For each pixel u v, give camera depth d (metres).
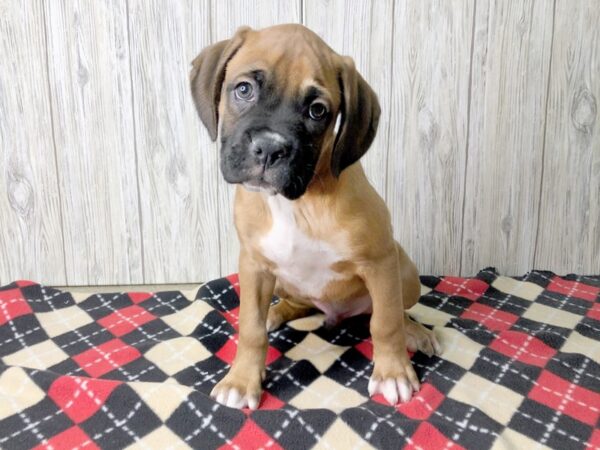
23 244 0.71
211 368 0.50
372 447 0.38
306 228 0.44
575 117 0.69
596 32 0.66
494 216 0.72
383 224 0.45
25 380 0.44
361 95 0.43
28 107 0.66
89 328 0.57
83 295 0.64
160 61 0.66
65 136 0.67
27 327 0.57
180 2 0.65
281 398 0.45
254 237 0.46
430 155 0.70
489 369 0.48
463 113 0.69
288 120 0.38
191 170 0.69
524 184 0.71
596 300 0.64
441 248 0.73
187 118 0.68
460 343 0.52
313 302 0.53
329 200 0.43
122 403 0.42
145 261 0.72
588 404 0.43
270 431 0.39
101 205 0.70
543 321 0.59
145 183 0.70
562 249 0.73
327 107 0.40
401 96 0.68
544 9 0.66
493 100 0.68
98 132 0.68
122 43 0.65
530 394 0.44
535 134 0.69
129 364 0.50
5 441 0.39
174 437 0.39
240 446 0.38
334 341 0.55
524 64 0.67
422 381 0.47
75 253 0.72
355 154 0.43
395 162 0.70
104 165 0.69
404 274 0.52
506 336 0.54
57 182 0.69
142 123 0.68
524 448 0.38
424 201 0.71
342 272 0.47
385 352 0.46
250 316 0.46
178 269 0.73
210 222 0.71
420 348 0.51
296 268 0.46
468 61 0.67
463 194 0.71
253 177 0.38
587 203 0.72
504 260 0.74
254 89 0.40
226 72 0.43
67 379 0.44
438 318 0.59
